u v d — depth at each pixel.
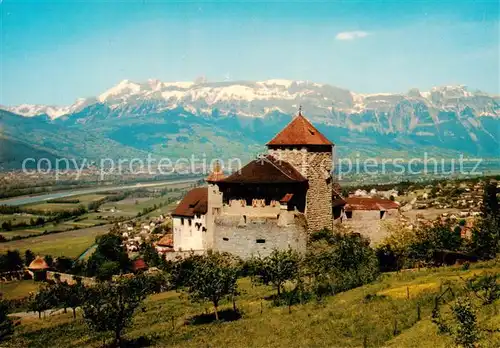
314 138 108.12
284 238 100.00
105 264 142.25
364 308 68.50
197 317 81.00
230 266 94.31
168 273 117.50
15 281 155.88
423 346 51.25
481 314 54.97
